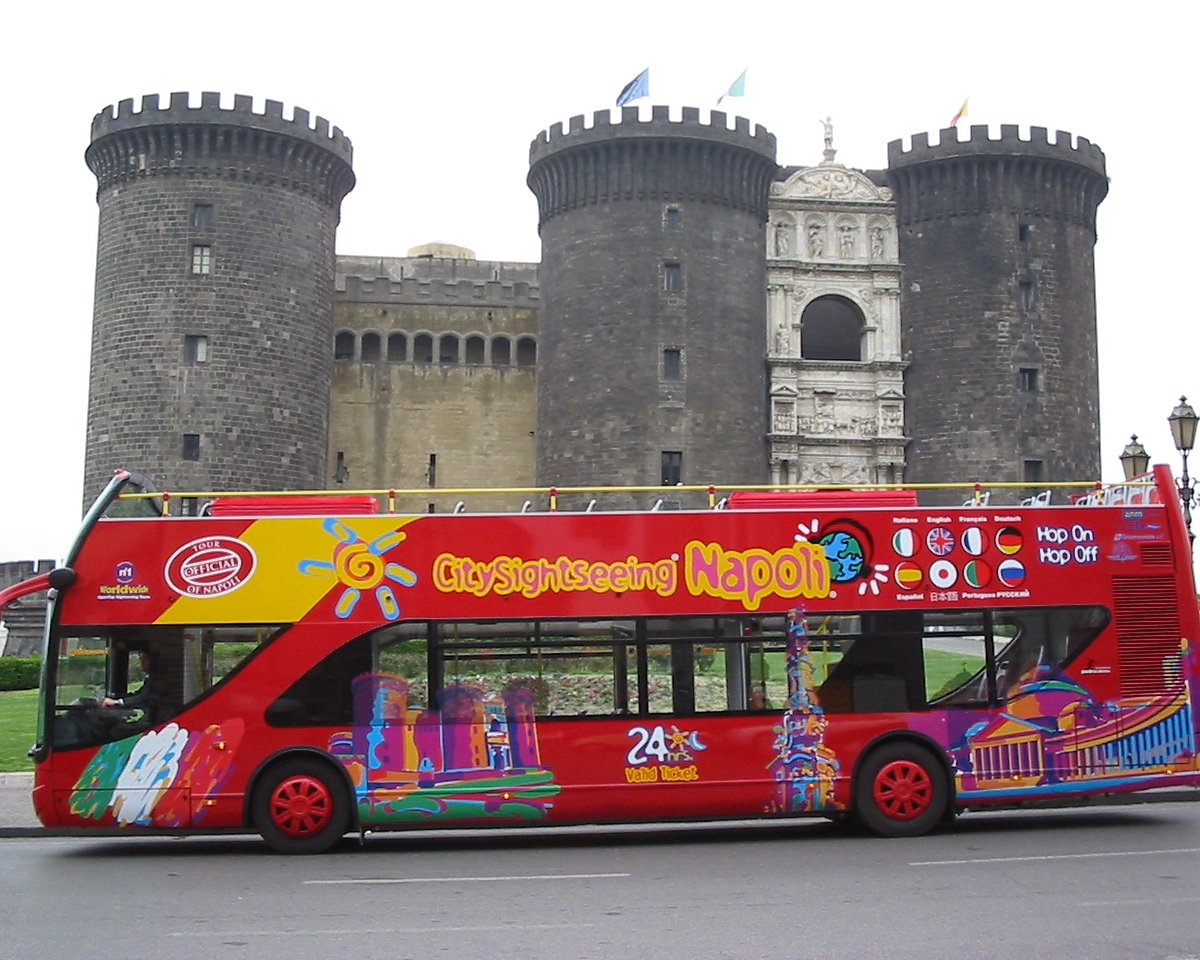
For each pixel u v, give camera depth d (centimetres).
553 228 6825
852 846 1944
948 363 6706
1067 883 1586
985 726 2064
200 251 6288
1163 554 2139
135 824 1977
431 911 1466
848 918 1384
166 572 2028
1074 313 6831
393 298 7388
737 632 2052
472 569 2041
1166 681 2103
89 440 6331
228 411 6194
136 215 6328
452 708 2006
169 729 1991
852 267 6856
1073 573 2114
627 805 2003
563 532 2059
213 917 1445
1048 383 6688
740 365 6594
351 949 1269
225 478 6156
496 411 7388
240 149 6350
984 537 2111
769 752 2028
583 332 6581
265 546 2039
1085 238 6975
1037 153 6781
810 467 6681
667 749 2014
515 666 2023
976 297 6706
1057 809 2447
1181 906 1435
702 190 6625
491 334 7450
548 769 1998
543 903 1505
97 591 2027
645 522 2069
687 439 6431
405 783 1984
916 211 6894
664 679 2034
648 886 1611
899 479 6731
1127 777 2075
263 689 2003
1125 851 1853
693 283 6556
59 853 2047
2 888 1669
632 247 6569
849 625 2070
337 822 1984
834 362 6750
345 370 7281
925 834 2056
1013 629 2094
